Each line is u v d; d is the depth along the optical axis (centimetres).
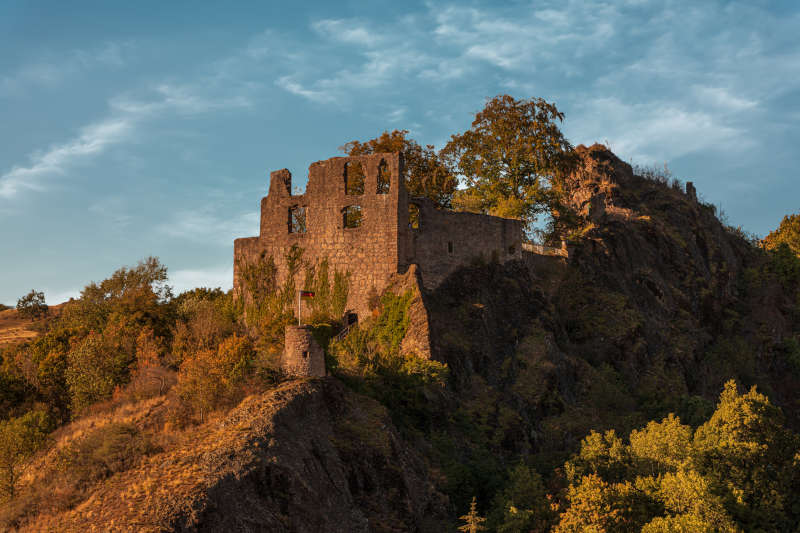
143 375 5244
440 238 6394
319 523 3494
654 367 7400
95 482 3703
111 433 4100
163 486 3341
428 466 4675
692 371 7806
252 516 3247
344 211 6344
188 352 5581
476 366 5869
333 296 6219
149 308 6625
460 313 6156
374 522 3891
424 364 5266
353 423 4334
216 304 7306
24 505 3656
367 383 4994
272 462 3516
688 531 4297
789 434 5500
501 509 4538
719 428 5603
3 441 4225
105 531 3047
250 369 4472
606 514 4375
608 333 7325
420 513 4225
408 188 7650
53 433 4675
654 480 4991
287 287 6519
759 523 4922
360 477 4041
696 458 5253
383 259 6053
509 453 5369
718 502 4606
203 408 4219
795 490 5272
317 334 5684
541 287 7181
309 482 3609
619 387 6819
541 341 6391
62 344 6072
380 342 5688
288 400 4034
